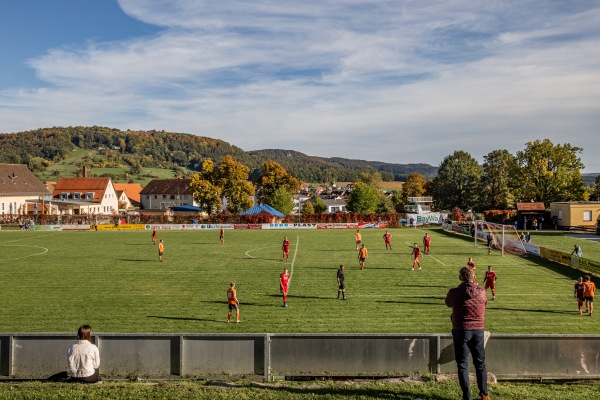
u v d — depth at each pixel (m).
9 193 101.19
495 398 10.02
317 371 12.62
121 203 148.38
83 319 24.50
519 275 37.22
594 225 77.25
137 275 37.25
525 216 83.75
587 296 25.14
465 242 62.28
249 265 42.16
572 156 89.50
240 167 109.06
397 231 80.25
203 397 10.28
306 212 133.62
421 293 30.41
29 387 10.96
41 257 47.41
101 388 10.84
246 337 12.60
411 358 12.51
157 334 12.65
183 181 156.50
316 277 36.22
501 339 12.21
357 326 23.00
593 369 12.19
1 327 23.11
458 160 117.69
